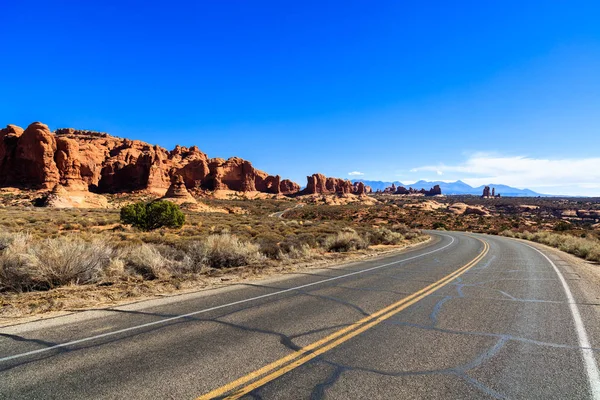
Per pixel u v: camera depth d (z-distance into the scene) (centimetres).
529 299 795
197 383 375
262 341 504
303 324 587
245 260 1288
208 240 1341
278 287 906
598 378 394
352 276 1102
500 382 384
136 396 347
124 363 423
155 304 713
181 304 716
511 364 431
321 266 1342
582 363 435
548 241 3017
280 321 603
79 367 411
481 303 750
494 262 1547
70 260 870
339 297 796
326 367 418
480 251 2136
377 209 10294
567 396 354
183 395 350
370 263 1468
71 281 847
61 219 3494
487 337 531
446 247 2436
